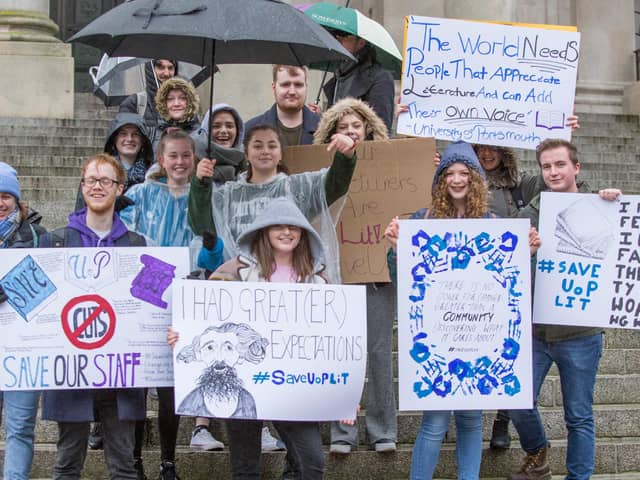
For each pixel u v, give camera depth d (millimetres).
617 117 16125
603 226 6016
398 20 16500
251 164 6262
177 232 6508
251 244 5691
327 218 6164
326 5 7719
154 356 5637
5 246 5875
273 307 5527
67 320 5605
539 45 7090
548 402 7598
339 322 5559
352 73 7742
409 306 5734
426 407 5695
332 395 5539
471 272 5738
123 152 7160
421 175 6707
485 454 6863
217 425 6977
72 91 14180
